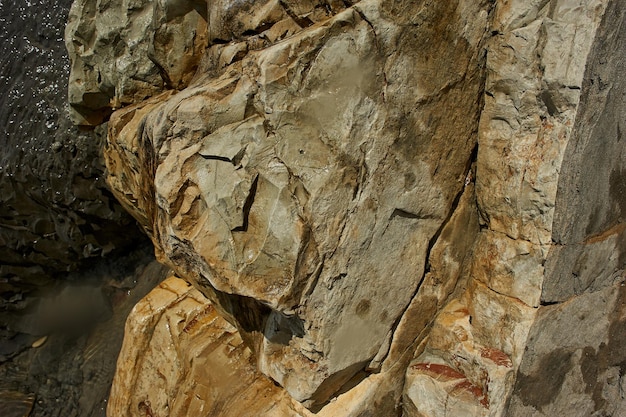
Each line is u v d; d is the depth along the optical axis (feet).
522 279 6.08
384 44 5.35
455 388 6.32
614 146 6.19
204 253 5.38
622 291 7.18
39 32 9.90
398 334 6.40
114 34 7.20
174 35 6.85
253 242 5.40
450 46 5.74
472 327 6.49
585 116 5.66
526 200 5.93
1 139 9.62
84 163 9.45
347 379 6.29
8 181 9.54
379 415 6.58
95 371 10.59
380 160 5.56
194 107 5.38
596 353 7.16
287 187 5.29
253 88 5.28
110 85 7.52
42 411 10.50
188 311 8.10
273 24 5.91
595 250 6.46
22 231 10.10
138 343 8.21
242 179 5.28
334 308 5.66
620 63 5.78
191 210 5.45
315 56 5.22
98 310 11.11
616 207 6.59
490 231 6.44
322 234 5.39
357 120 5.39
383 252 5.89
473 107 6.18
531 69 5.72
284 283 5.37
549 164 5.72
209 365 7.40
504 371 6.06
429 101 5.76
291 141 5.28
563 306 6.37
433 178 6.06
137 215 8.65
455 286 6.75
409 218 6.02
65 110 9.47
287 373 5.99
